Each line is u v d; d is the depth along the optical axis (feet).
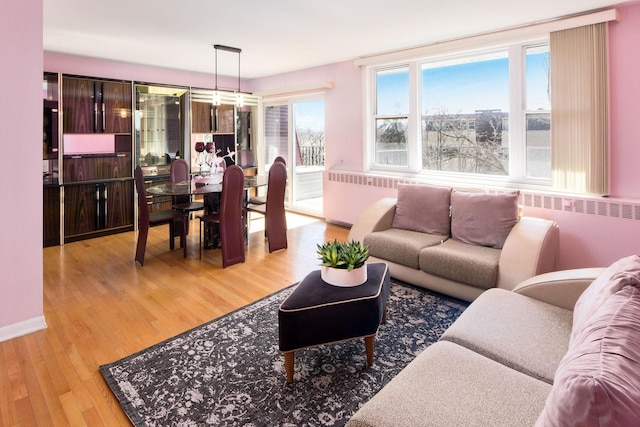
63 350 7.81
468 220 10.58
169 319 9.19
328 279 7.44
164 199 19.02
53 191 15.35
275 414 5.99
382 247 11.00
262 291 10.87
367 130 17.25
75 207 16.03
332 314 6.73
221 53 15.85
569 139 11.14
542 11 10.70
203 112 20.31
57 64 15.92
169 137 19.24
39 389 6.59
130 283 11.46
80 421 5.86
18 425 5.75
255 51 15.49
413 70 15.52
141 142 18.11
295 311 6.56
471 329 5.78
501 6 10.28
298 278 11.85
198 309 9.73
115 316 9.33
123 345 8.03
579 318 4.91
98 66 17.01
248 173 22.49
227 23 11.74
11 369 7.14
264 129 22.82
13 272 8.21
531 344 5.37
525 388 4.36
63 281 11.60
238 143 22.15
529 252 8.77
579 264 11.09
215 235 14.93
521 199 12.07
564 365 3.36
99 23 11.70
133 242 16.06
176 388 6.62
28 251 8.39
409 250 10.41
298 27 12.18
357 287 7.29
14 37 7.89
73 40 13.71
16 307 8.30
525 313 6.20
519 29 11.89
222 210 12.66
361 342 8.09
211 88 21.22
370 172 17.30
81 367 7.23
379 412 4.10
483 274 8.96
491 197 10.33
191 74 20.31
